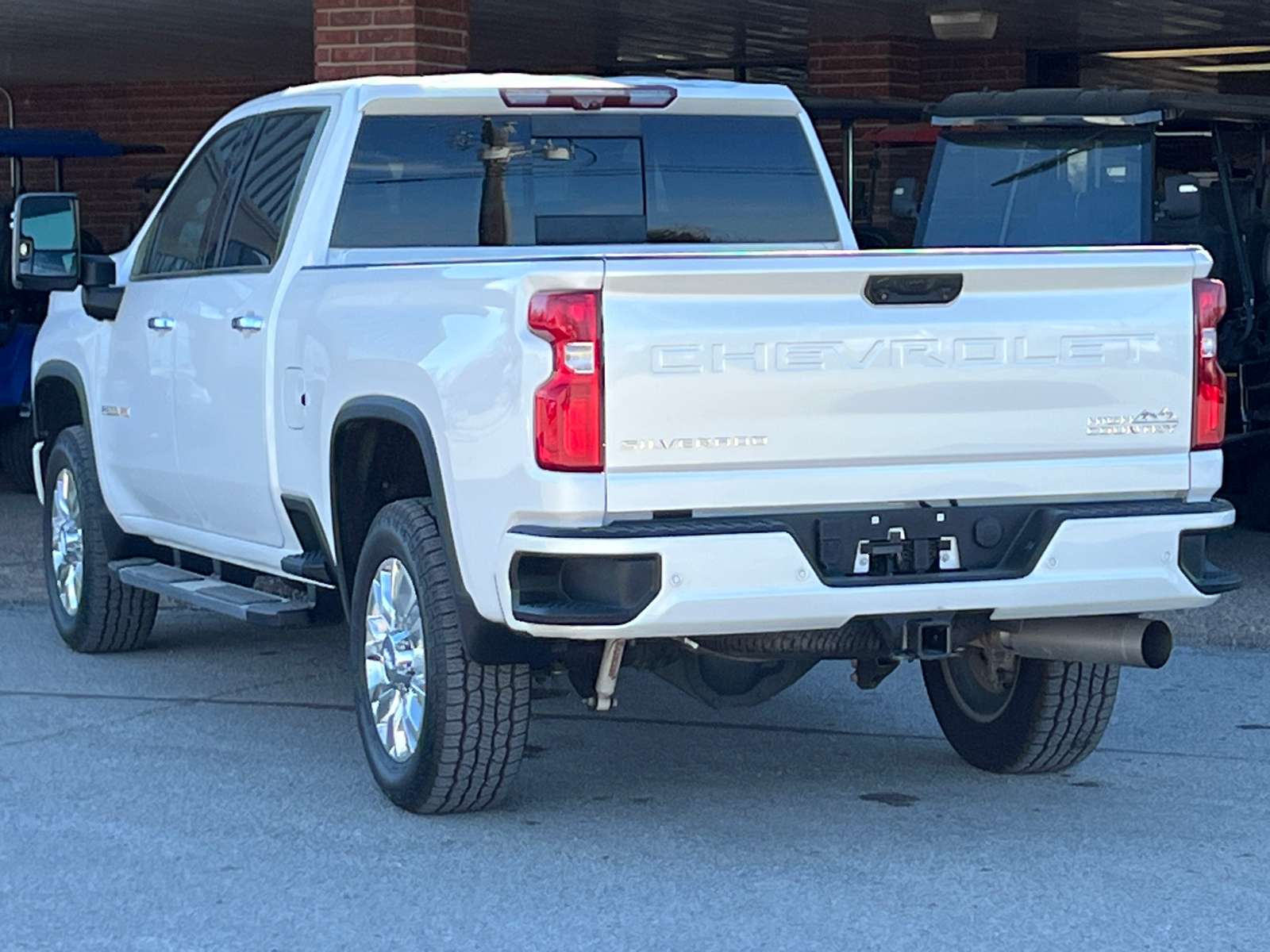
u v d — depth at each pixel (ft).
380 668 21.06
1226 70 67.41
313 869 18.92
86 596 29.48
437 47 42.63
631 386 17.74
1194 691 27.27
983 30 56.13
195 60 72.54
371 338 20.53
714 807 21.13
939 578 18.57
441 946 16.72
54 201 27.20
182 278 26.22
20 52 69.51
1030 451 19.07
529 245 24.58
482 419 18.40
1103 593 19.08
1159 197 43.60
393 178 23.81
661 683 28.07
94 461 29.48
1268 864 18.86
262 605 23.80
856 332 18.34
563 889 18.21
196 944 16.83
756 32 64.85
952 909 17.49
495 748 19.86
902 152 64.54
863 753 23.79
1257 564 37.76
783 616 18.07
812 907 17.60
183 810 21.08
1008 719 22.17
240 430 23.97
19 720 25.59
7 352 48.88
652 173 25.20
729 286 17.90
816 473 18.31
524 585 18.11
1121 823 20.40
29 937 17.03
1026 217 43.39
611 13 58.75
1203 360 19.60
